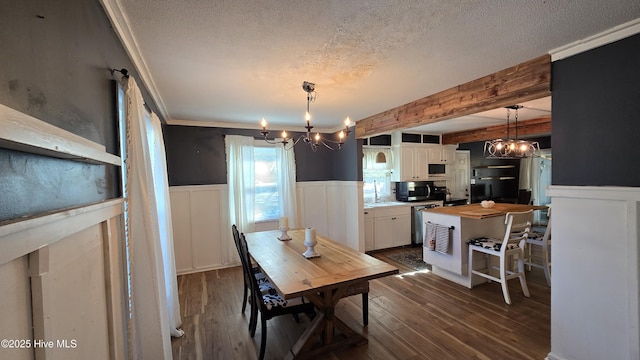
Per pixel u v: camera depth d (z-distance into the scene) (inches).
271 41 66.8
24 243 26.0
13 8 26.4
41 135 24.5
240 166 170.6
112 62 56.9
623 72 63.2
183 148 161.0
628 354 64.2
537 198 290.2
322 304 86.8
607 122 66.0
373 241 199.8
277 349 89.6
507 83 85.7
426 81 96.3
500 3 52.8
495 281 131.0
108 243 49.1
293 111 139.3
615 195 64.9
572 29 63.3
